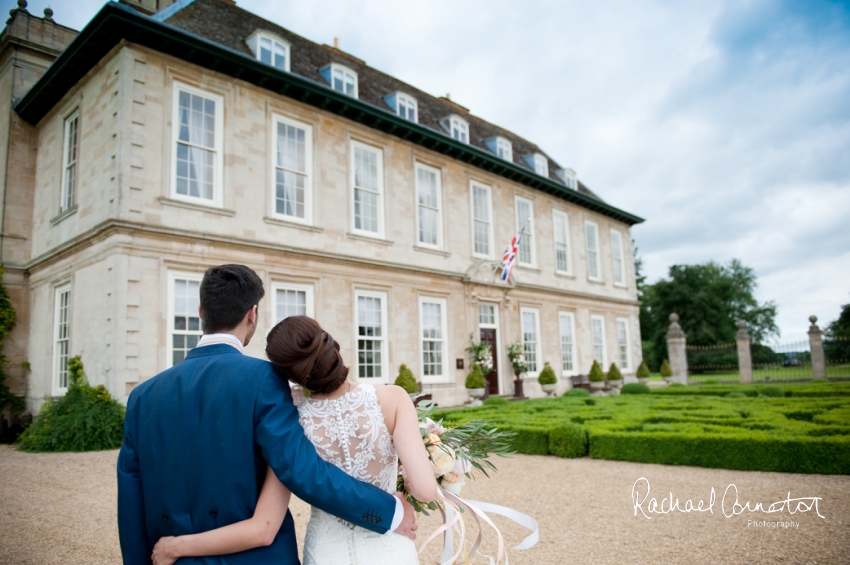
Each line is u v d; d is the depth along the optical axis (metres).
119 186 10.72
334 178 14.53
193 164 12.02
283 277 13.03
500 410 12.62
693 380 32.41
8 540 4.79
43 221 13.88
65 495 6.35
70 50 11.73
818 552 4.14
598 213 25.81
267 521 1.64
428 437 2.30
